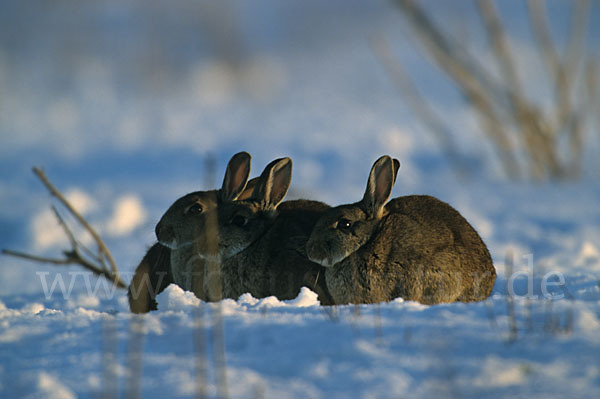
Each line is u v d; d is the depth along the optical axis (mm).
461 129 50312
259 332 11992
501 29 39938
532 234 28844
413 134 49906
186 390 9906
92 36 78875
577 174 39188
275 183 18312
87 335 12438
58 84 72938
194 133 53031
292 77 70500
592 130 45844
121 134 54594
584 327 11383
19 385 10305
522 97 39281
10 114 63719
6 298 21891
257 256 17703
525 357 10328
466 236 16938
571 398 9094
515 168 40156
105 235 31688
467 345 10883
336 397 9461
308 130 51781
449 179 39688
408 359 10445
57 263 22516
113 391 9977
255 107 62000
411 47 74625
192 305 14633
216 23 73812
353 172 40500
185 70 71812
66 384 10344
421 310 12805
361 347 10930
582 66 50906
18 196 39750
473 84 39688
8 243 31859
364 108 58344
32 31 82188
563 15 74062
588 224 29922
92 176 42938
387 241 16531
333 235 16672
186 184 39125
